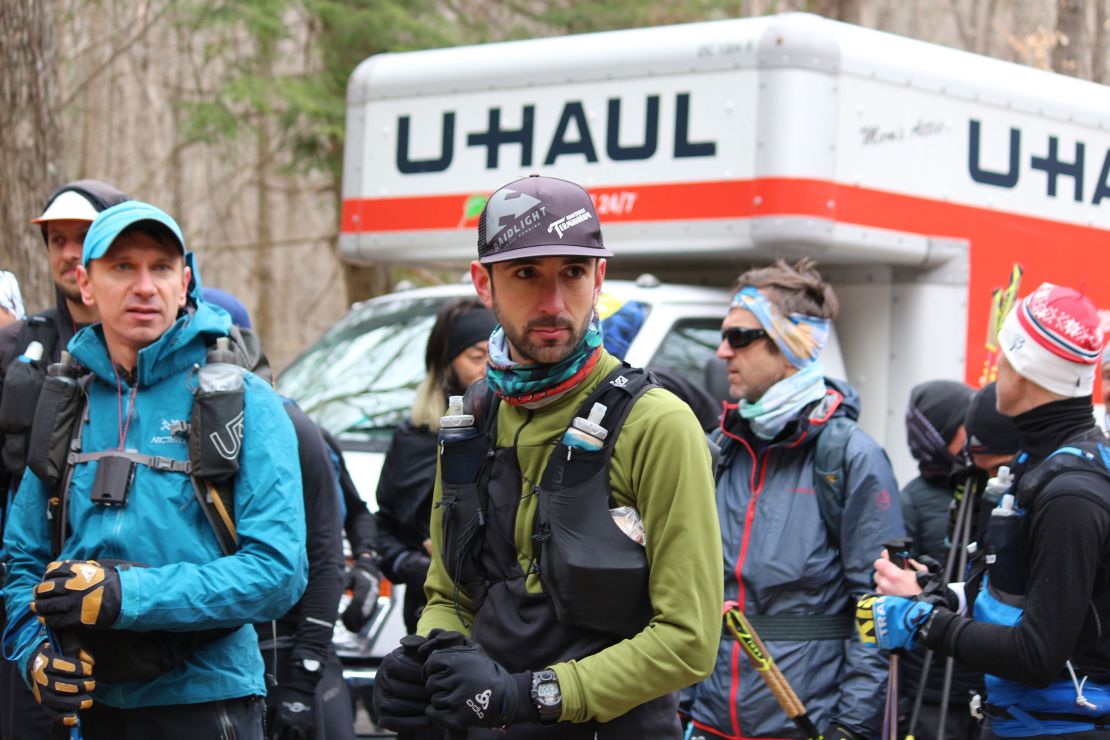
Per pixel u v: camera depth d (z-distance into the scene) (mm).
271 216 35625
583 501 4793
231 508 5820
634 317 10320
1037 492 5758
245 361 6031
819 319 7551
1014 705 5984
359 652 9773
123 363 5922
